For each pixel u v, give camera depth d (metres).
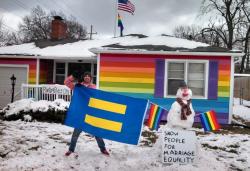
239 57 14.40
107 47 14.27
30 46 20.08
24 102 12.81
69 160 6.73
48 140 8.61
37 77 17.56
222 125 13.33
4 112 12.80
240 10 34.06
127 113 6.85
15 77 17.66
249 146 9.18
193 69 13.61
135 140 6.75
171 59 13.62
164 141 6.92
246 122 15.66
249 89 31.11
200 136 10.60
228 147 9.00
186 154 6.91
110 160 6.87
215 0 35.47
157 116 7.36
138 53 13.68
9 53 17.75
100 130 6.85
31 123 11.60
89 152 7.38
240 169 6.89
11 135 8.98
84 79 7.23
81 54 17.86
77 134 6.99
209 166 6.87
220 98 13.41
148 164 6.78
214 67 13.42
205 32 36.66
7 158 6.73
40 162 6.51
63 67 18.69
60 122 12.17
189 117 7.08
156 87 13.67
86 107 6.94
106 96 6.93
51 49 19.11
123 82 13.89
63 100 13.38
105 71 13.98
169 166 6.71
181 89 7.13
